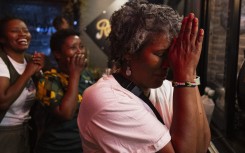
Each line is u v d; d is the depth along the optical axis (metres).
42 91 1.48
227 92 1.50
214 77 1.95
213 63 1.98
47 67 1.81
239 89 1.46
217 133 1.57
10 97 1.49
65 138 1.50
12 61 1.60
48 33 4.11
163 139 0.69
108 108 0.71
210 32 1.99
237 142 1.42
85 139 0.77
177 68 0.72
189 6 2.24
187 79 0.71
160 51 0.72
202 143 0.77
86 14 3.91
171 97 0.91
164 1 2.61
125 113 0.70
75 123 1.51
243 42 1.60
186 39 0.71
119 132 0.70
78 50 1.57
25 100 1.61
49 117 1.52
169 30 0.72
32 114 1.73
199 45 0.71
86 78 1.68
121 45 0.75
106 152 0.72
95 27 3.90
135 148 0.70
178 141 0.70
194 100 0.72
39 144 1.58
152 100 0.87
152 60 0.73
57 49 1.57
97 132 0.73
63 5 4.06
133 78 0.78
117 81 0.79
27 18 4.05
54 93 1.46
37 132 1.74
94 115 0.73
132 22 0.72
